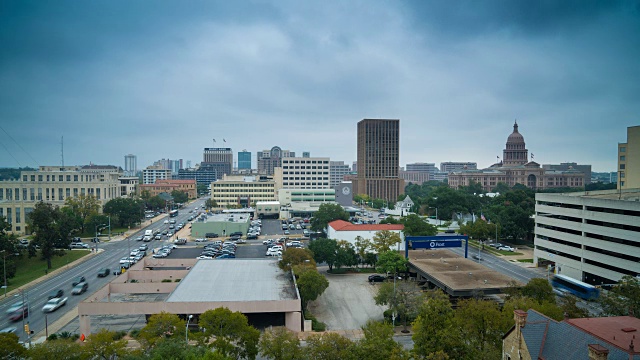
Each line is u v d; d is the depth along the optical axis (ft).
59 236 383.86
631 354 104.78
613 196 372.79
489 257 414.82
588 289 276.82
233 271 293.43
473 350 153.48
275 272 291.99
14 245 363.76
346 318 252.83
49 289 302.04
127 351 170.81
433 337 154.92
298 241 468.75
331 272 363.15
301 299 244.83
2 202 570.87
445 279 272.10
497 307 189.78
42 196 645.51
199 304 221.87
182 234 546.67
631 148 469.16
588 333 120.47
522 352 130.41
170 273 290.76
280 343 164.96
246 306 223.10
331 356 154.61
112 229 583.17
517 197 579.48
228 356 160.25
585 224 323.98
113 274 343.46
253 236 515.50
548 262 381.19
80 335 216.13
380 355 150.71
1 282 304.50
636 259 280.72
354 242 402.31
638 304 194.59
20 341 210.38
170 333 185.16
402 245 410.93
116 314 236.02
